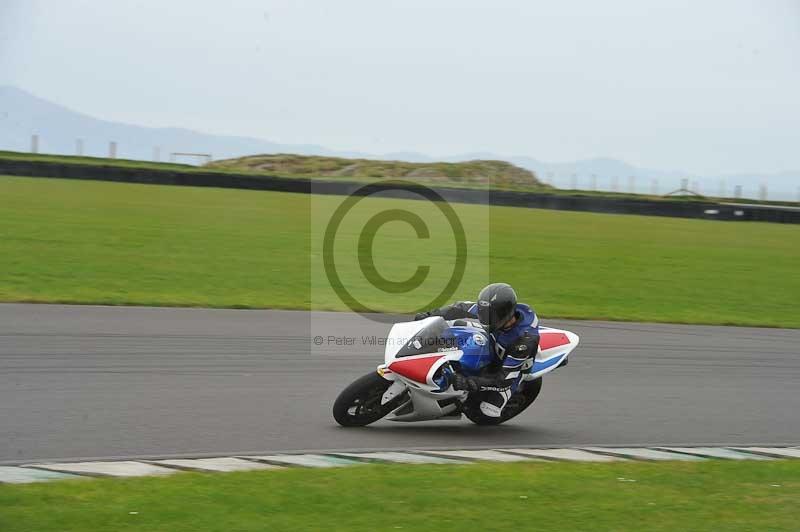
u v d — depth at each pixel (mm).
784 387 24766
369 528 11789
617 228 74750
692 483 14953
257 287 36656
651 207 89562
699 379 25047
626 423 19906
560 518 12656
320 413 18906
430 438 17609
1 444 15477
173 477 13711
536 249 56344
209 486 13266
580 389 23031
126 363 22516
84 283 34344
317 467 14703
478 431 18562
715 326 34750
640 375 25078
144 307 30828
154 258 41969
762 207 88750
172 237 49938
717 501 13961
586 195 95375
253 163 116750
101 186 77812
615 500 13672
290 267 42750
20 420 17062
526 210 87750
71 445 15602
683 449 17859
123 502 12281
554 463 15898
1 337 24641
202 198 74438
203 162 119000
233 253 45750
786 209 88812
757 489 14773
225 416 18172
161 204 67438
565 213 87125
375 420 18000
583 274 46812
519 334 17594
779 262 57469
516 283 42344
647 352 28469
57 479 13422
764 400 23078
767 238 73625
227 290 35406
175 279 36875
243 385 21016
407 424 18766
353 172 117562
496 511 12773
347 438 17062
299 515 12117
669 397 22719
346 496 13039
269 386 21078
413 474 14438
